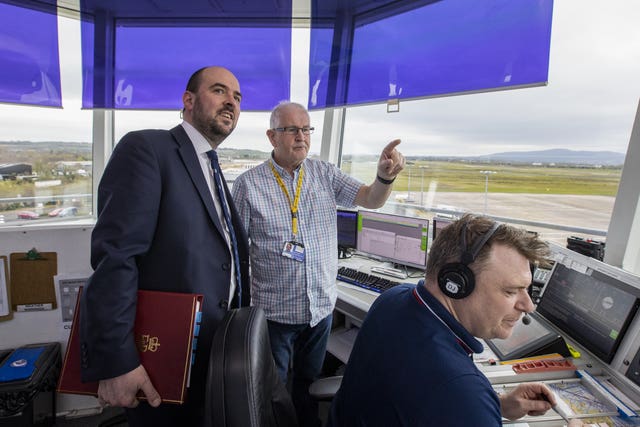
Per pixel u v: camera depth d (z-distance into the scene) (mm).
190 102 1154
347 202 1764
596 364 1080
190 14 2553
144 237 909
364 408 671
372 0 2211
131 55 2637
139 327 904
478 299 673
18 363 1568
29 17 2387
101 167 2916
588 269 1212
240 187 1557
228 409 612
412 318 710
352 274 2020
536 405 847
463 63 1865
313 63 2484
